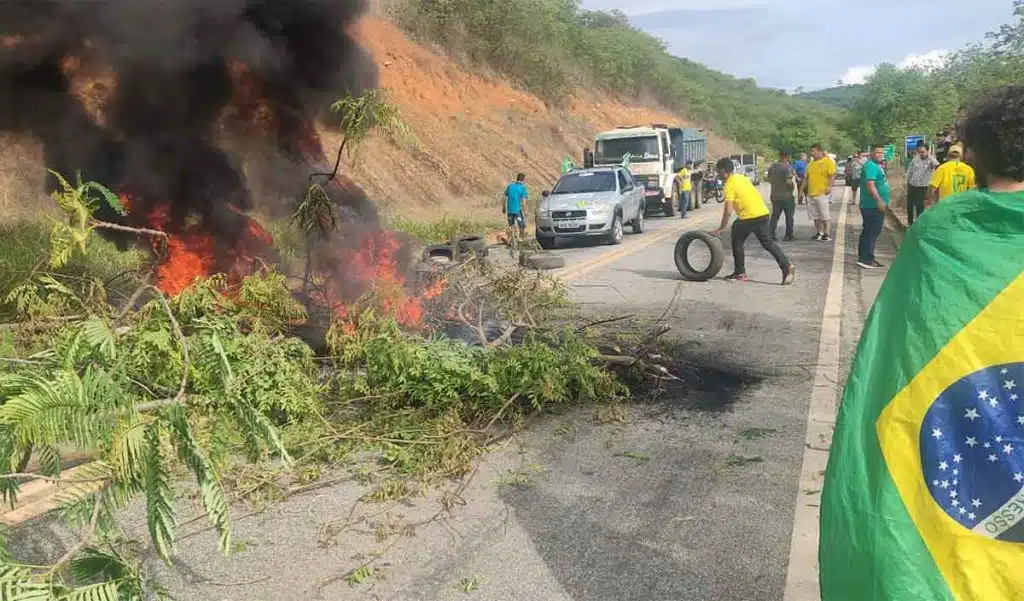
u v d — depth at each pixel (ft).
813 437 15.20
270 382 14.48
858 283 32.81
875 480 6.22
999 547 5.72
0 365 8.20
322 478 13.46
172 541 5.94
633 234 57.26
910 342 6.24
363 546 11.09
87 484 5.75
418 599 9.74
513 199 52.29
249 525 11.73
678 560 10.63
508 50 108.68
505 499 12.64
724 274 36.01
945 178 30.27
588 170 55.42
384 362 15.89
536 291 25.36
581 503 12.45
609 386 17.53
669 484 13.16
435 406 15.60
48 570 5.57
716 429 15.75
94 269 25.03
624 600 9.68
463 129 86.12
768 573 10.25
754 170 124.88
